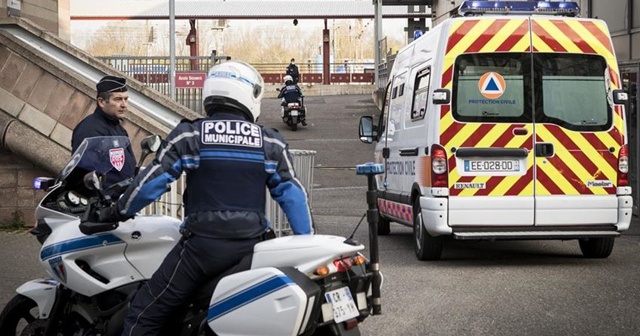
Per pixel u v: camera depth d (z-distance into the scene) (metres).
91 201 4.66
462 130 9.34
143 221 4.83
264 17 50.91
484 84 9.40
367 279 4.30
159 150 4.31
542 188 9.35
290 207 4.43
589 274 9.05
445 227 9.28
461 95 9.38
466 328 6.86
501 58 9.43
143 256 4.80
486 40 9.43
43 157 11.34
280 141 4.45
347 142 26.38
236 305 4.08
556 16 9.76
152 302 4.36
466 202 9.29
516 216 9.32
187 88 20.05
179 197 9.66
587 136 9.41
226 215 4.26
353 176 20.50
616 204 9.41
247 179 4.32
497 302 7.75
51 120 11.48
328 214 14.98
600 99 9.50
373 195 4.41
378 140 12.44
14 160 11.62
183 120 4.39
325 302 4.05
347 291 4.18
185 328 4.38
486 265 9.66
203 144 4.29
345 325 4.12
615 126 9.47
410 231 13.13
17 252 9.91
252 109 4.45
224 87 4.38
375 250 4.39
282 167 4.42
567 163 9.38
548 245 11.36
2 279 8.52
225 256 4.26
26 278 8.57
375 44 38.53
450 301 7.81
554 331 6.73
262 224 4.36
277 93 46.34
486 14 9.89
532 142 9.36
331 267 4.05
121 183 4.69
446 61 9.40
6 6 15.53
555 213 9.35
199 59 20.69
